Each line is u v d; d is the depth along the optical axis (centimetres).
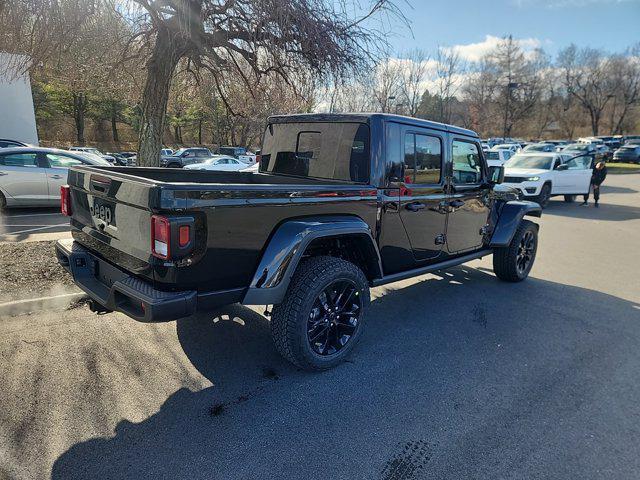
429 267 436
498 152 2177
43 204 968
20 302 408
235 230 270
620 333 427
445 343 394
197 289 266
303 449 249
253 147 3888
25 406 274
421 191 405
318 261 324
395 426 273
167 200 239
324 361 330
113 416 271
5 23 451
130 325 392
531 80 5938
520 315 468
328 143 388
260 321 421
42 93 4744
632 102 6569
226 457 241
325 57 503
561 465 242
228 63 643
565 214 1283
